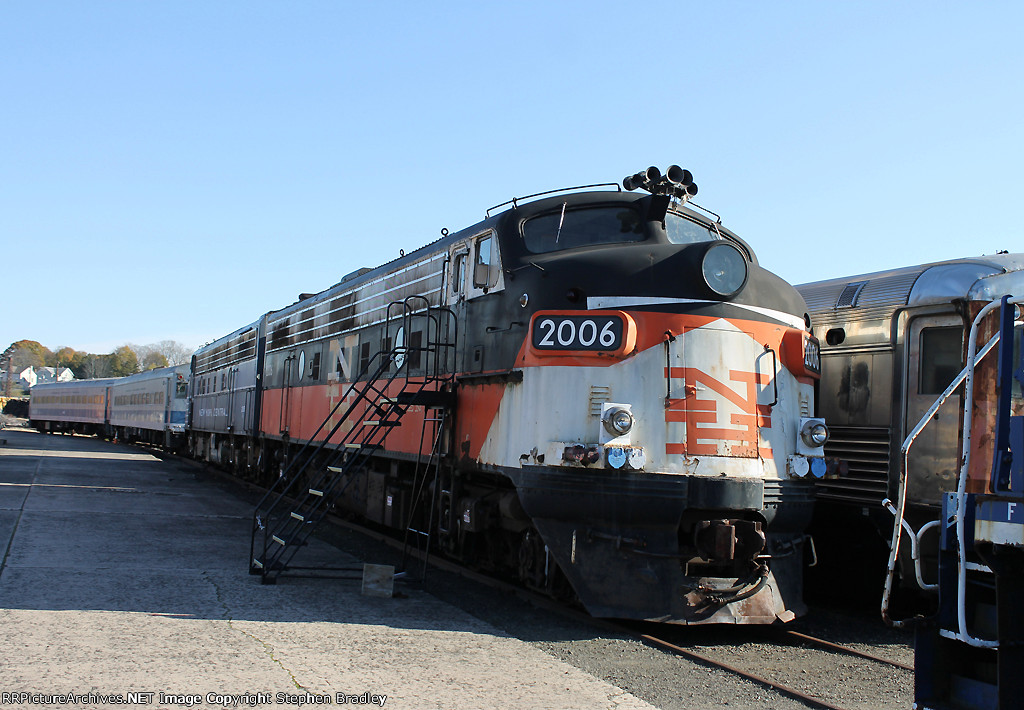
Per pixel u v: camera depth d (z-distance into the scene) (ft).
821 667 22.59
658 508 24.02
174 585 27.40
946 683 15.79
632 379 24.73
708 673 21.39
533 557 28.27
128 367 429.38
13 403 246.27
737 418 25.12
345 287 46.68
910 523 28.19
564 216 29.25
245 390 67.21
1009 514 14.07
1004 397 15.35
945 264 29.22
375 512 39.88
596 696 18.78
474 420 29.66
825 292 34.32
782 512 25.61
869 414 30.96
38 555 30.91
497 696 18.29
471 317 30.86
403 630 23.52
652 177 29.14
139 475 71.20
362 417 34.53
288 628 22.93
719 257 25.54
